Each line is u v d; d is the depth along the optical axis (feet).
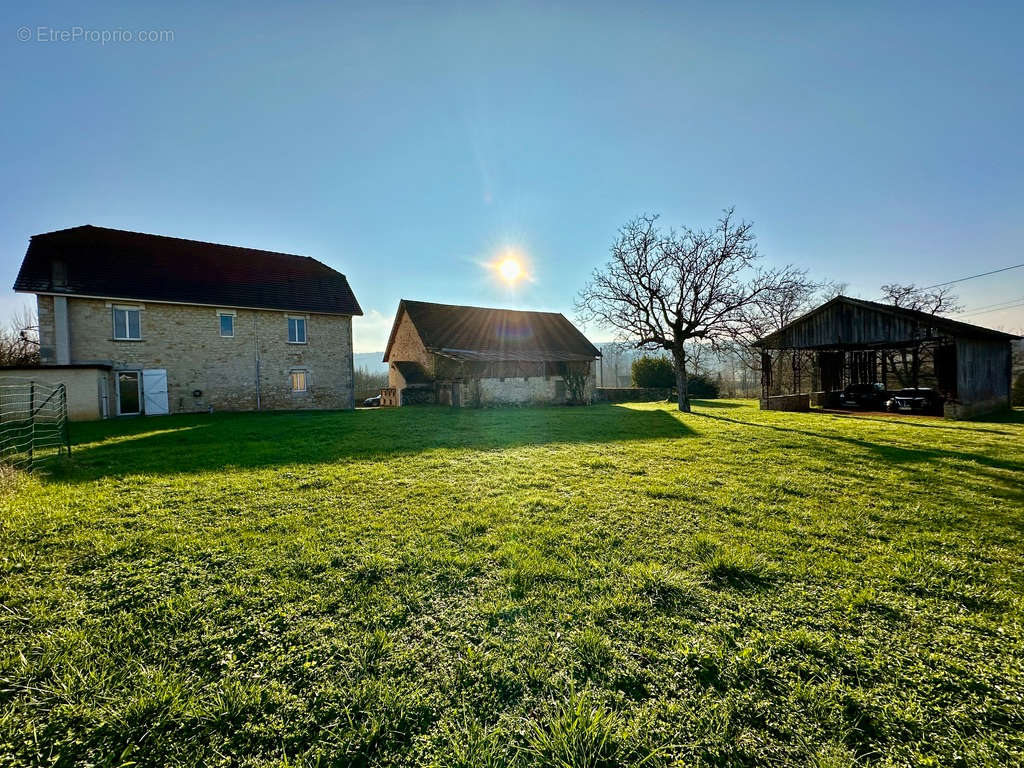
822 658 8.21
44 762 6.14
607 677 7.71
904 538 13.97
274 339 69.31
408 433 38.73
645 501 17.84
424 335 83.15
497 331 94.12
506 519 15.64
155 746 6.36
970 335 50.96
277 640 8.70
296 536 13.85
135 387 58.03
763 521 15.46
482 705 7.13
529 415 58.59
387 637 8.77
